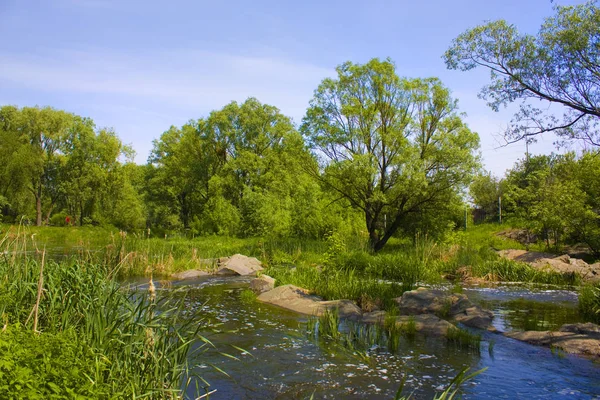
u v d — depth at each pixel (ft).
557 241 88.48
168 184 200.34
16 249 27.17
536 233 95.40
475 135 84.64
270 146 178.09
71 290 22.57
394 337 30.78
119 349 19.17
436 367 27.40
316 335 33.88
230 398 22.58
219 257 82.84
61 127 176.04
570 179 86.79
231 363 27.63
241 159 163.12
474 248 84.28
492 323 38.58
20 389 12.09
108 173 171.42
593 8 39.63
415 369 27.02
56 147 178.40
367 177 84.38
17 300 21.53
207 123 174.50
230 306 44.50
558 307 45.65
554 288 58.44
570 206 78.38
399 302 43.91
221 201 143.33
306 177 111.86
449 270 69.31
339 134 86.89
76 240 107.86
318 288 50.24
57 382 13.50
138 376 18.03
